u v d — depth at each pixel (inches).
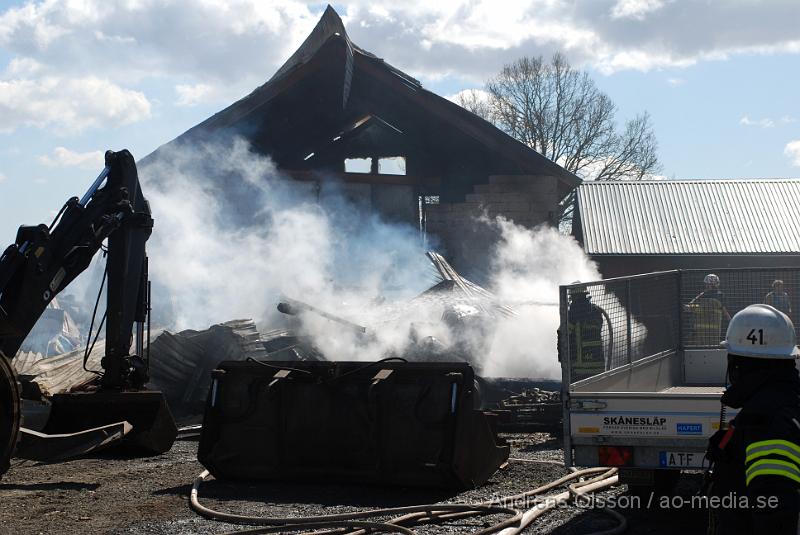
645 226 1218.6
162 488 356.2
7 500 335.6
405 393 338.3
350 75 968.9
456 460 326.0
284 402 354.0
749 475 122.0
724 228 1204.5
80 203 442.0
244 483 357.1
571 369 282.4
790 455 120.3
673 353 386.3
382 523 272.4
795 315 372.2
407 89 995.3
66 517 303.0
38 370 635.5
